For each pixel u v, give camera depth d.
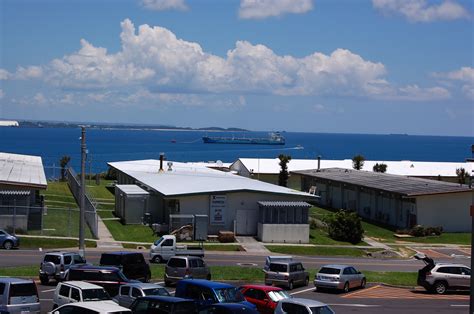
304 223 74.31
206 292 31.86
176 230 70.94
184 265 44.28
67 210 77.94
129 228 76.38
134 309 28.41
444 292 47.19
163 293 32.91
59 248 62.81
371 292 46.94
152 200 80.06
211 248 67.94
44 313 33.56
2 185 69.12
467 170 133.75
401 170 133.00
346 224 76.38
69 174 119.81
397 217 89.31
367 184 96.19
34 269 48.31
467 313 39.72
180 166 124.81
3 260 53.56
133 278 44.12
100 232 73.06
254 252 67.00
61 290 31.45
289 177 134.12
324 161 144.25
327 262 62.72
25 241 63.47
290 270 46.78
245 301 32.78
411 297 45.50
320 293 45.78
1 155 116.25
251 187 77.81
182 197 72.94
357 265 61.53
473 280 25.53
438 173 132.12
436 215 83.94
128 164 127.69
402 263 64.56
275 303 34.34
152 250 57.16
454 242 79.25
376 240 79.25
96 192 112.94
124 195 80.75
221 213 74.62
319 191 116.94
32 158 121.00
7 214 66.81
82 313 25.30
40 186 71.12
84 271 36.50
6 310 28.50
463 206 84.69
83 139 49.16
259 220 74.50
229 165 152.62
